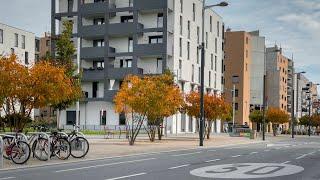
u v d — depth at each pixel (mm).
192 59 72188
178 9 67250
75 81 39250
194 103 44969
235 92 109938
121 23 66000
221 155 24609
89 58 67688
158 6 64438
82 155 21438
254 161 20641
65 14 69000
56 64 38781
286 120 83250
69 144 20625
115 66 67188
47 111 82125
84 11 68000
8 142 18922
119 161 20188
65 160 20156
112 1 67750
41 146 19984
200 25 75250
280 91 136750
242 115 109312
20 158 18234
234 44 110562
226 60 111125
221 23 85250
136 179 13461
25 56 89375
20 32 88375
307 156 24594
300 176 14664
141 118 37531
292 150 30844
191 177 14039
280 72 137625
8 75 21578
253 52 125438
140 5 65312
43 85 22109
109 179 13438
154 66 65375
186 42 69938
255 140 52031
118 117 65812
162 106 34750
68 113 68688
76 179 13477
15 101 23125
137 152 26078
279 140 56344
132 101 33531
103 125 65688
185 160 20906
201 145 34250
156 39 66000
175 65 65938
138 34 65750
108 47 66375
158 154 25219
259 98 125250
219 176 14367
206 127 57656
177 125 66250
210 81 79438
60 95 23062
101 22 69250
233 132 64500
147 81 34781
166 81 41938
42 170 16125
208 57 78750
